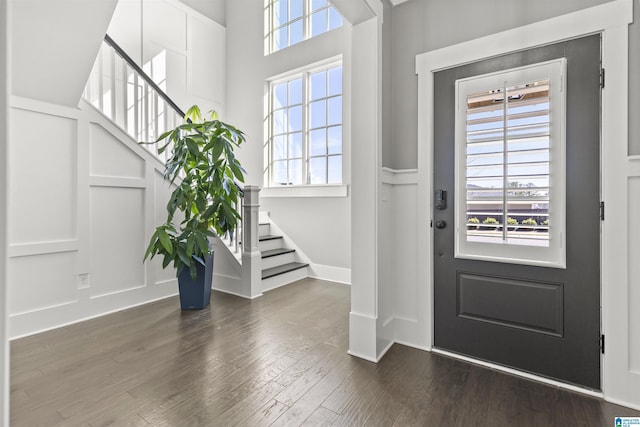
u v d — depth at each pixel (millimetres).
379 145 1940
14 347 2062
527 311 1752
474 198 1879
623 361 1509
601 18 1534
